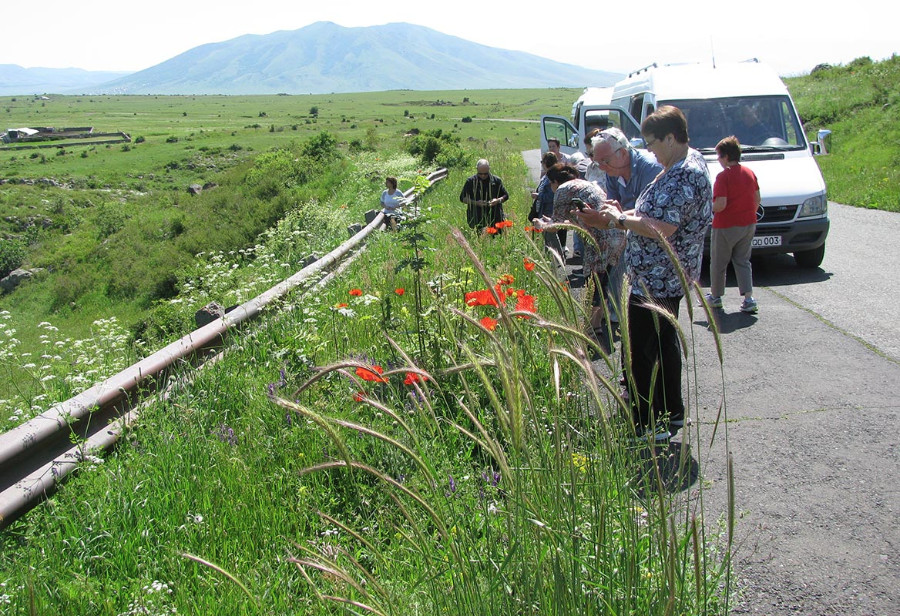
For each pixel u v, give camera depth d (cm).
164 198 4950
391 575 286
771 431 496
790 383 590
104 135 10250
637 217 455
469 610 219
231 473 399
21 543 361
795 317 788
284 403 180
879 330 720
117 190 6062
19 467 391
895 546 354
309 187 3016
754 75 1179
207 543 341
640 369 475
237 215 2830
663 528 212
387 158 3409
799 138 1106
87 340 764
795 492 410
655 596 221
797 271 1033
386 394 466
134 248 3291
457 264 705
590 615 217
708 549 278
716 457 455
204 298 1017
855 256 1109
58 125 13412
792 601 318
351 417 439
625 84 1398
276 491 384
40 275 3528
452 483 310
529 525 223
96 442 445
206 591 301
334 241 1412
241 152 7756
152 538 351
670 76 1194
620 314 238
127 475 400
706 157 1079
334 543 329
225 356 593
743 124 1120
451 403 461
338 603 248
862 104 2728
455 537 243
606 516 241
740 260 815
